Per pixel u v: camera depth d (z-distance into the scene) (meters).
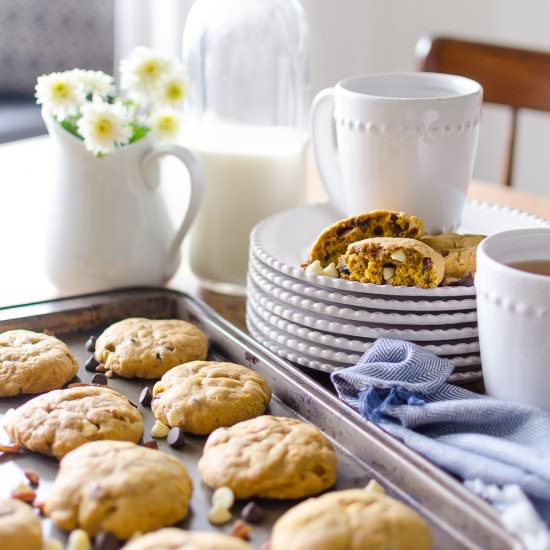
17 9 2.06
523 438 0.70
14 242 1.02
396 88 0.89
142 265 0.92
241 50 0.97
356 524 0.63
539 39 2.05
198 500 0.69
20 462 0.72
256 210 0.95
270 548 0.64
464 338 0.78
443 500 0.65
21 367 0.79
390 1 2.14
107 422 0.73
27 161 1.23
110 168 0.89
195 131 0.99
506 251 0.75
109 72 2.14
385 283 0.78
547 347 0.70
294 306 0.80
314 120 0.91
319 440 0.71
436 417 0.72
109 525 0.65
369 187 0.85
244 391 0.76
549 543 0.62
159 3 1.71
